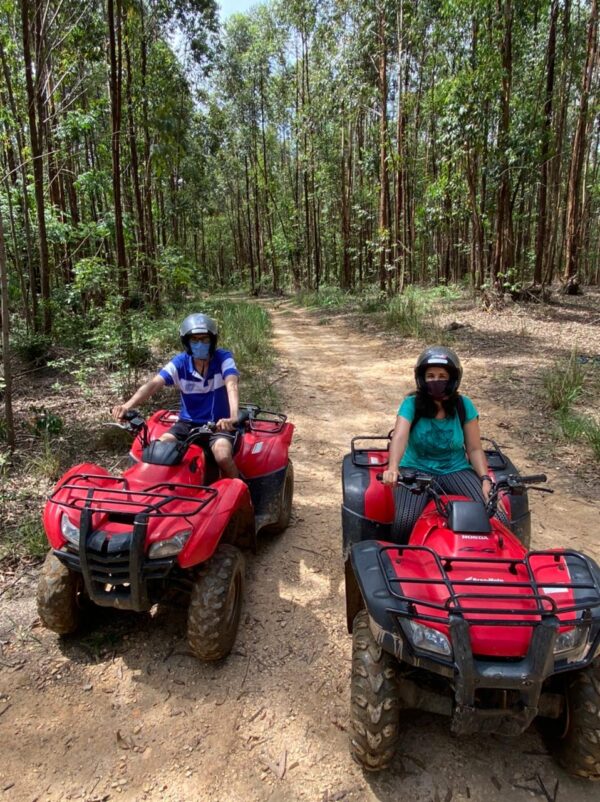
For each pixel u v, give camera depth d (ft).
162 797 8.07
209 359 13.71
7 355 18.88
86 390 25.54
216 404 13.80
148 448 11.50
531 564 8.46
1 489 16.55
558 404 25.44
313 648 10.98
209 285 156.25
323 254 133.49
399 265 77.46
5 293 18.54
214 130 100.58
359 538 11.29
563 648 7.40
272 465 14.03
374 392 29.71
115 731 9.12
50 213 40.19
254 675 10.29
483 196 53.62
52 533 10.14
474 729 7.41
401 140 66.74
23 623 11.48
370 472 12.05
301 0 91.61
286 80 113.19
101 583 9.96
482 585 7.42
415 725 9.21
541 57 59.77
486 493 10.48
